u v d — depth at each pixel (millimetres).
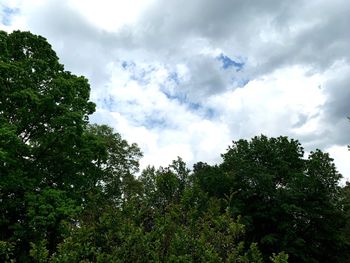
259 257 8969
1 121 20297
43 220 18516
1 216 20984
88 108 25391
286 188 36656
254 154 40906
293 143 41750
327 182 36219
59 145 22844
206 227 9156
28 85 22812
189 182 10648
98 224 8555
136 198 9820
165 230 8781
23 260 18750
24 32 24688
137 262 7965
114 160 36812
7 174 20172
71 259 7402
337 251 35688
